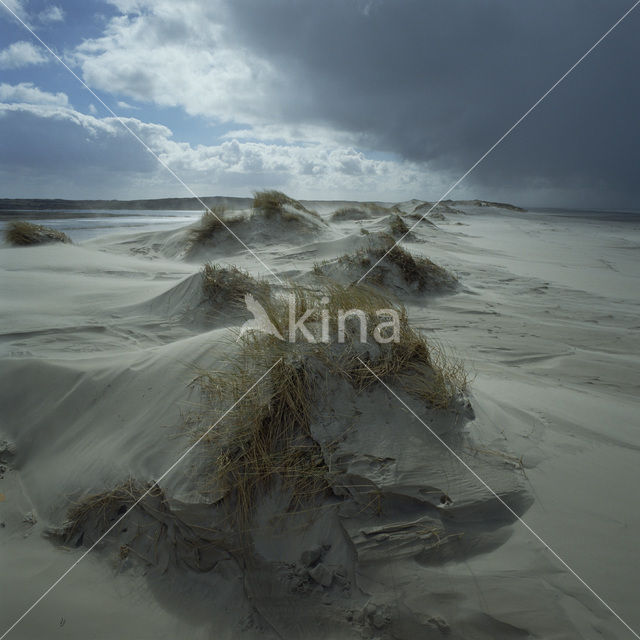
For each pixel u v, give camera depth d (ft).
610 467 8.71
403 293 25.17
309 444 8.52
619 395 12.44
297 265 30.96
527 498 7.83
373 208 86.12
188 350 11.48
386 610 6.28
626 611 5.90
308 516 7.62
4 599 6.96
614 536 7.05
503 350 16.39
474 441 9.02
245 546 7.45
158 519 8.07
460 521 7.43
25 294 21.77
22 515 8.67
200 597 7.14
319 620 6.50
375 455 8.25
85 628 6.61
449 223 79.77
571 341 17.49
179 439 8.96
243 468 8.05
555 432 9.91
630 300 24.44
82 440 9.89
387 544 7.05
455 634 5.91
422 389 9.95
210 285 20.08
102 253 37.47
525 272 32.55
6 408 11.14
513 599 6.18
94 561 7.79
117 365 11.66
